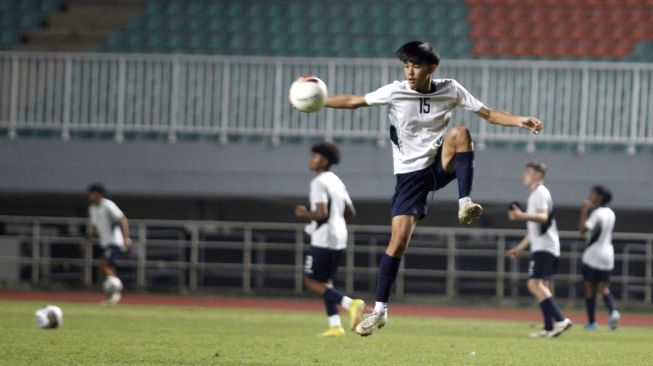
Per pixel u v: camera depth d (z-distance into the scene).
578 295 70.62
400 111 28.19
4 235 75.06
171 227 73.38
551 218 46.75
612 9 88.81
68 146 75.31
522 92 72.56
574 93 72.00
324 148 43.53
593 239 53.59
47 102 75.31
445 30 88.38
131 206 80.75
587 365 32.97
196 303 66.69
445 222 78.06
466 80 72.94
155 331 43.25
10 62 76.81
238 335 42.31
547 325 46.22
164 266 73.38
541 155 71.75
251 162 74.25
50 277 75.31
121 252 67.31
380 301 28.44
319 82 28.55
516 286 71.25
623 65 70.75
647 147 73.12
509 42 87.12
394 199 28.61
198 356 32.84
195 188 74.56
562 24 88.12
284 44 87.38
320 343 39.03
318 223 43.34
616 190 71.19
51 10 93.56
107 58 75.06
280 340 40.22
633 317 65.12
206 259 73.38
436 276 72.00
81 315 52.47
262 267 72.75
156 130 75.12
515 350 38.12
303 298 72.38
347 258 71.81
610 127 71.56
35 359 30.72
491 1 90.25
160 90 76.56
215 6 90.56
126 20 93.62
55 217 81.19
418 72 27.34
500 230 70.19
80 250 74.62
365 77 73.88
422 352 36.22
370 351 36.12
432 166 28.23
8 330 41.38
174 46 87.94
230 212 80.25
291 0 90.56
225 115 74.38
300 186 73.81
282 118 74.81
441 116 28.11
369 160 72.75
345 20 89.19
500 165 71.69
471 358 34.34
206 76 75.50
